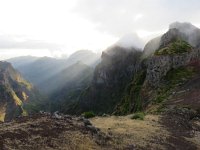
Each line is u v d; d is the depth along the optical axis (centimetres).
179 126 4409
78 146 2559
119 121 3916
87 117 4344
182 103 7625
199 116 5978
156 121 4388
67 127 2891
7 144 2183
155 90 12775
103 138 2936
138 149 2941
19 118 2991
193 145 3606
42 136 2517
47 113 3303
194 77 11562
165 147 3219
